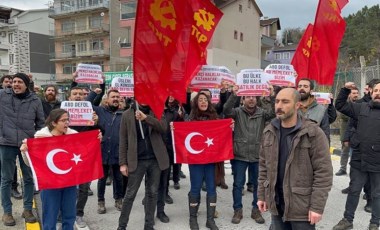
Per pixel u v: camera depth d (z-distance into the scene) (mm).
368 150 5016
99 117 6062
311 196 3283
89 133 4676
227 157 5383
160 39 4906
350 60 28328
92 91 6660
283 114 3322
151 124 4887
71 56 50656
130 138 4941
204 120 5500
